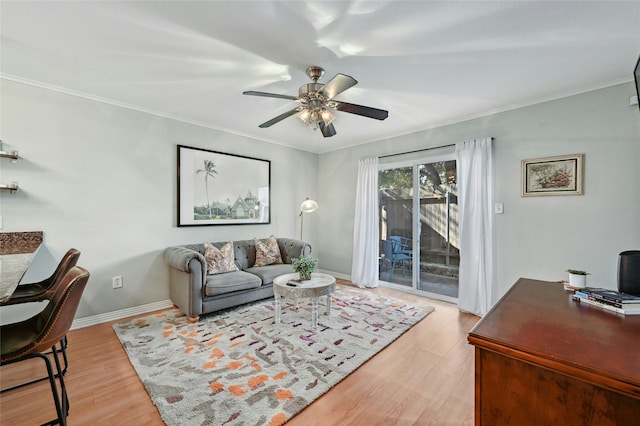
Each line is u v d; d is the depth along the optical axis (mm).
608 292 1356
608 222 2572
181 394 1771
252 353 2277
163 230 3432
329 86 2076
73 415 1594
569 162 2768
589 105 2668
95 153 2939
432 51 2094
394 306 3451
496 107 3180
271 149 4652
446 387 1879
